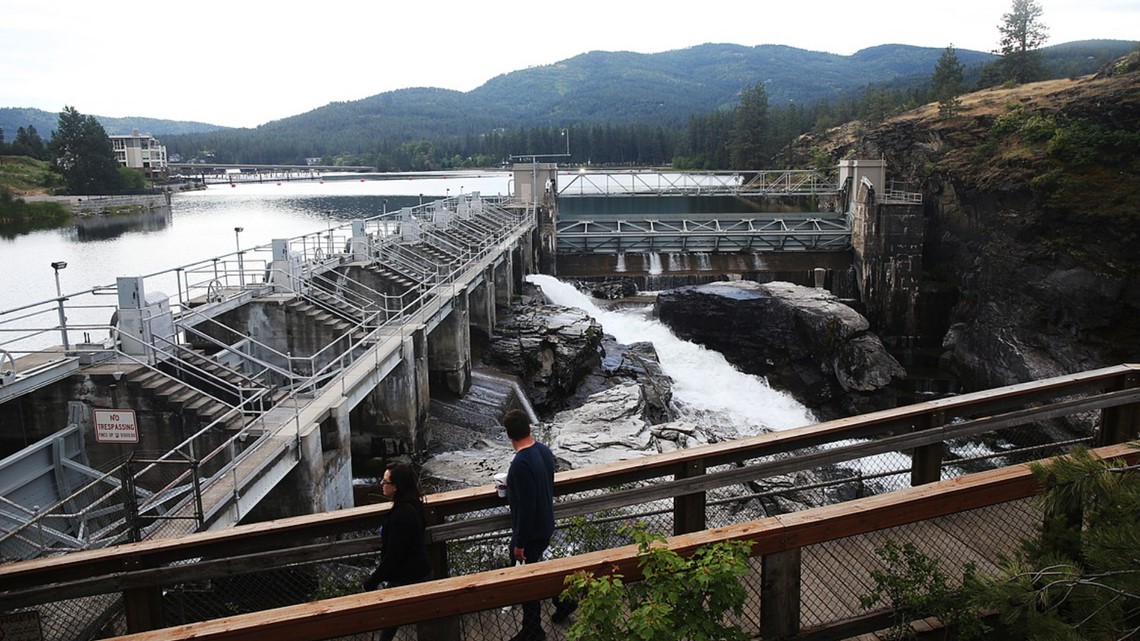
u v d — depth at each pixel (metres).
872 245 60.41
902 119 77.75
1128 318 46.12
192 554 7.49
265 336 29.80
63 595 7.09
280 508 20.91
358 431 30.86
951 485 6.84
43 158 179.00
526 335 44.09
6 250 75.19
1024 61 115.56
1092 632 5.52
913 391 51.47
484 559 10.01
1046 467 6.54
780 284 56.00
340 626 5.43
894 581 7.47
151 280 60.56
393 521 7.61
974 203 57.34
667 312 55.03
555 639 7.57
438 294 36.88
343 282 37.53
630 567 5.96
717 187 79.88
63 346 21.95
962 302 57.81
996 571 8.41
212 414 20.03
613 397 34.94
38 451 19.20
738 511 17.86
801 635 6.90
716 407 45.16
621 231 65.44
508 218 64.38
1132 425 10.28
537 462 7.84
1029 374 48.66
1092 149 51.19
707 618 5.61
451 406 36.72
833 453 8.84
